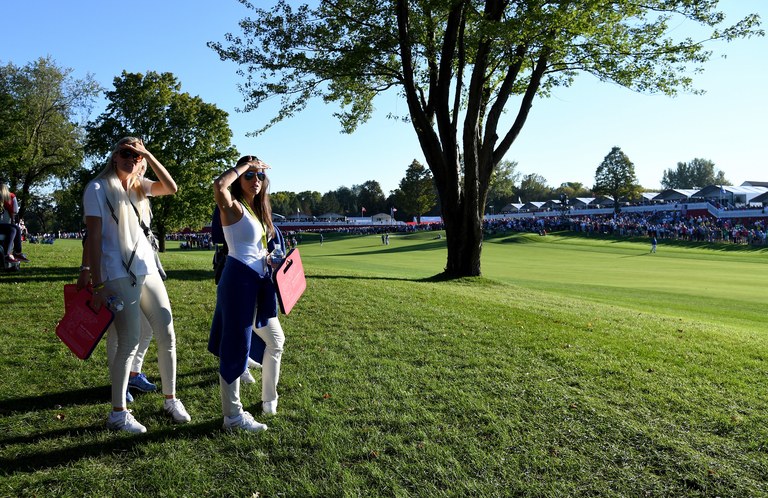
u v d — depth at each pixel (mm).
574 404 4383
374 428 3873
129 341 3791
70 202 54656
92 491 3057
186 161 36344
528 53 16469
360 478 3221
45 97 37969
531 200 146500
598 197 98250
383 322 7406
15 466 3299
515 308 9273
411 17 16984
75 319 3668
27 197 38812
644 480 3301
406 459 3455
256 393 4633
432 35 18172
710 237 51125
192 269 12844
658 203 79312
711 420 4156
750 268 29062
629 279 22406
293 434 3783
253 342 4266
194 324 6902
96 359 5312
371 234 77250
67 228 93875
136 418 4062
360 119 21141
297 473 3285
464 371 5199
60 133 38531
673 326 8328
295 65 16547
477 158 18016
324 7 16828
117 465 3355
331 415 4098
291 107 17812
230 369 3797
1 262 9781
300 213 136500
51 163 39500
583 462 3482
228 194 3717
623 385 4883
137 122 35469
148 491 3076
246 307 3826
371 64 17344
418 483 3188
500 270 26984
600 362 5586
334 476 3240
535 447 3660
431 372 5152
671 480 3312
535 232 62875
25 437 3680
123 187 3871
